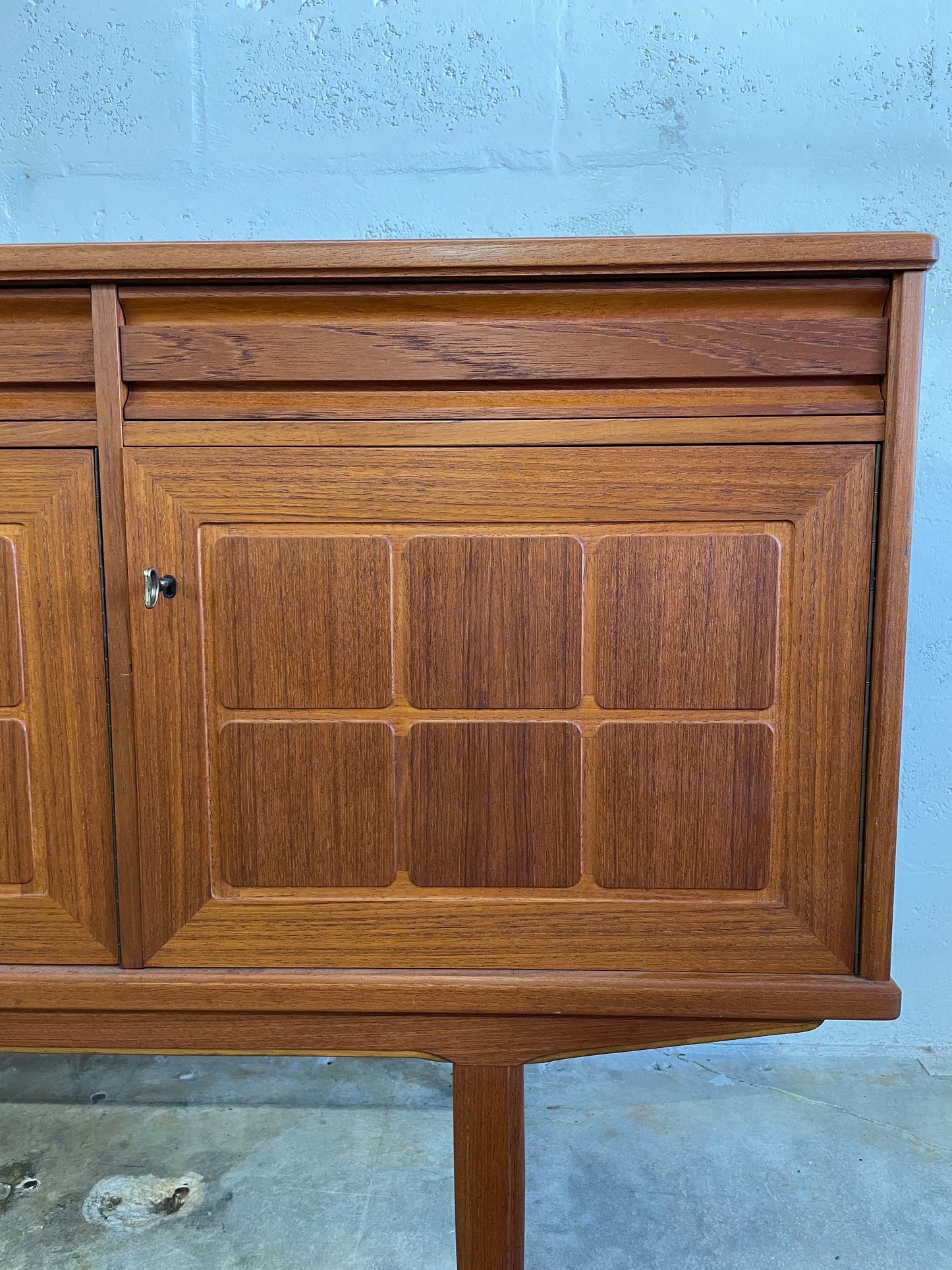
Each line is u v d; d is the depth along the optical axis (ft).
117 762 2.42
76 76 3.93
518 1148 2.60
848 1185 3.43
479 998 2.43
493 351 2.31
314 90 3.91
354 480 2.34
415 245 2.22
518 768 2.41
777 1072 4.17
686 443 2.31
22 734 2.45
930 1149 3.63
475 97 3.89
